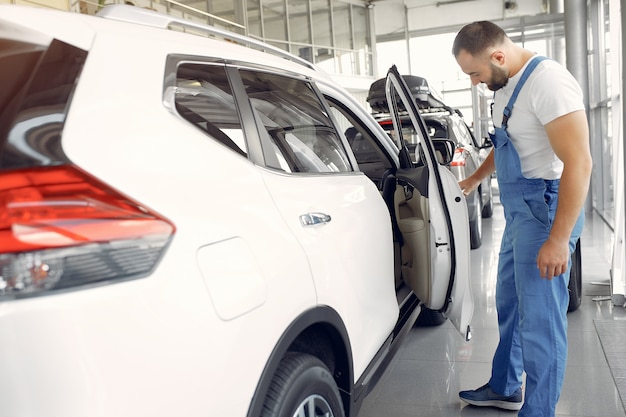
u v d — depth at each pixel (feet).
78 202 2.92
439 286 8.27
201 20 39.42
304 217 5.10
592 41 30.37
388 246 7.15
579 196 6.53
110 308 2.92
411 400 8.99
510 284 8.02
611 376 9.41
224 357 3.61
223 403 3.61
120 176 3.22
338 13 56.65
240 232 4.05
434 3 61.36
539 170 7.14
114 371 2.90
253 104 5.30
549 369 7.21
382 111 21.71
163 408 3.15
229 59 5.25
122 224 3.06
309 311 4.71
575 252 12.44
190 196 3.69
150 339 3.10
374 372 6.53
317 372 4.82
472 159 21.43
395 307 7.28
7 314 2.66
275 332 4.17
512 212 7.35
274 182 4.95
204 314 3.46
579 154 6.50
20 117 3.01
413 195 8.73
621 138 13.16
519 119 7.04
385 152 9.50
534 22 45.78
